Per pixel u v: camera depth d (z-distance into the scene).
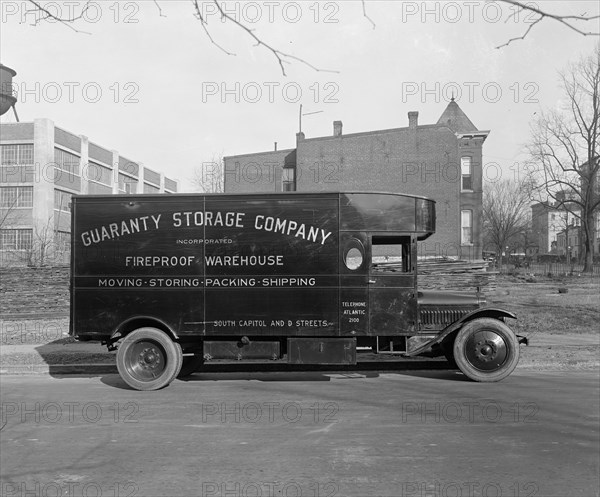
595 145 46.59
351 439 6.41
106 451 6.08
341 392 9.09
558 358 11.55
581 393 8.84
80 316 9.80
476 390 9.15
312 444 6.24
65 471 5.47
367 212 9.62
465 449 6.01
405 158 41.34
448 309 10.15
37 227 40.59
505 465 5.50
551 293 24.89
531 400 8.34
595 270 46.59
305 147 42.31
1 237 40.75
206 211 9.72
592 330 15.25
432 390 9.18
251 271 9.67
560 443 6.20
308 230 9.63
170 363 9.58
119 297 9.77
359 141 41.84
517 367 11.14
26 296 20.22
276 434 6.65
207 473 5.36
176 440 6.46
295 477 5.23
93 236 9.81
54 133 42.31
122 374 9.58
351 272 9.60
